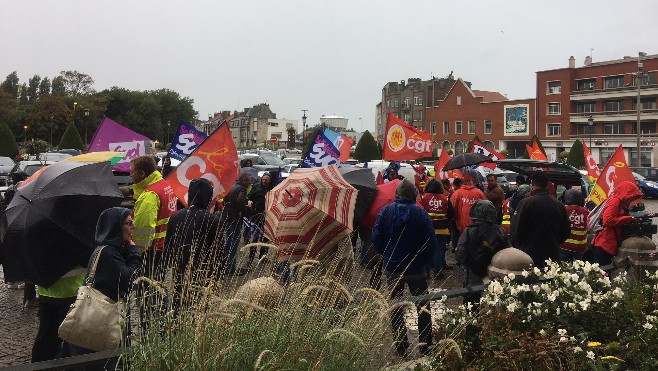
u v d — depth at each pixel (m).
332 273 3.93
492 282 4.33
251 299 3.40
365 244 7.11
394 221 5.24
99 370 2.98
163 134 96.00
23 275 4.34
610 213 6.86
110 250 3.63
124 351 2.94
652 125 56.81
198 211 5.07
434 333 4.16
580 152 45.56
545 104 63.34
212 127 143.50
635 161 57.47
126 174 12.60
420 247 5.23
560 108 62.41
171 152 10.09
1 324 6.30
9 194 7.98
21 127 75.94
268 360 2.77
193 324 2.93
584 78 60.97
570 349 3.65
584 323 4.07
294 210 4.98
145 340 2.98
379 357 3.24
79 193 4.40
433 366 3.53
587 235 8.21
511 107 66.12
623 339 3.83
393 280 5.20
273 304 3.44
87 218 4.40
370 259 6.08
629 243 6.67
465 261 5.57
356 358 3.03
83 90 90.69
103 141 9.65
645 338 3.75
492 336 3.76
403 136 14.02
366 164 20.22
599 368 3.44
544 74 63.19
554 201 6.23
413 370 3.44
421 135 14.11
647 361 3.53
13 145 38.66
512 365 3.48
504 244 5.45
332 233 4.93
